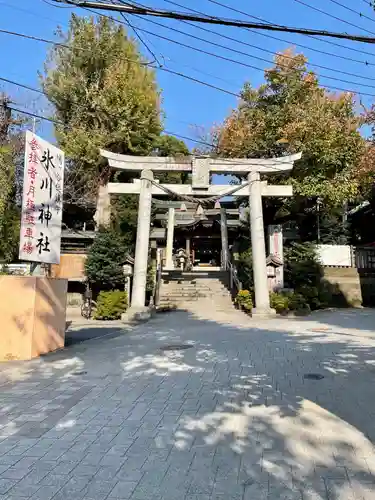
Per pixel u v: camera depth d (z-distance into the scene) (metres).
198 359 8.65
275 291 18.02
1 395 6.51
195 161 17.39
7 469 4.06
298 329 12.65
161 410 5.64
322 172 20.19
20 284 9.20
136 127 22.78
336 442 4.48
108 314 16.45
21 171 18.19
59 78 22.62
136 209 23.75
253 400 5.93
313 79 21.19
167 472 3.93
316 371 7.39
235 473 3.87
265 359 8.44
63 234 24.73
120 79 22.50
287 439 4.58
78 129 21.98
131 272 18.28
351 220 28.70
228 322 14.94
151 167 17.39
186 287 20.88
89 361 8.80
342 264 23.22
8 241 16.50
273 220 24.84
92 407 5.85
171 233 25.66
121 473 3.94
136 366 8.23
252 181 17.33
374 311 18.53
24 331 9.09
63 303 10.68
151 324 15.07
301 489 3.55
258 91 22.53
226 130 22.97
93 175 23.16
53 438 4.80
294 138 19.86
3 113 17.89
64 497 3.54
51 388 6.84
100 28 23.12
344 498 3.40
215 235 29.41
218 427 4.98
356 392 6.12
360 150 19.86
